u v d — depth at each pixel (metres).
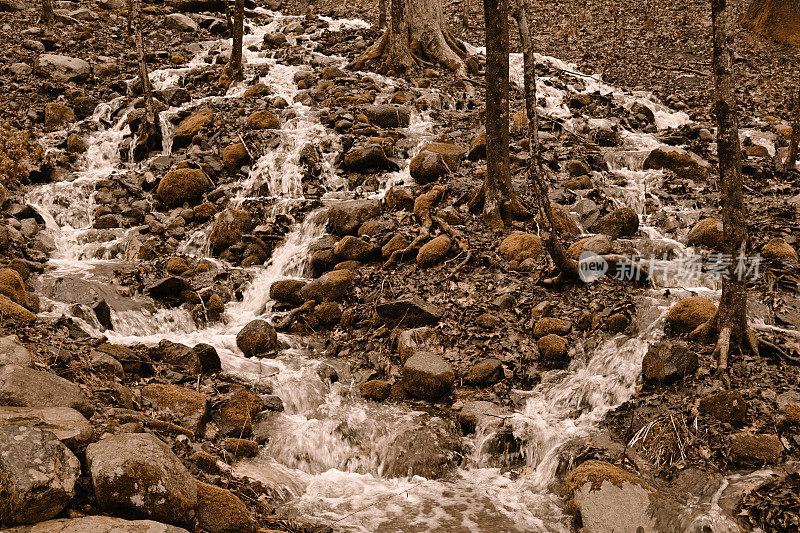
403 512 5.82
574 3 25.11
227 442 6.32
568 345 7.88
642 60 19.92
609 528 5.35
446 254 9.59
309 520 5.54
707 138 13.91
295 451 6.57
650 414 6.49
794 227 9.42
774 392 6.32
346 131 13.30
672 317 7.58
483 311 8.55
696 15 22.77
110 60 17.03
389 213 10.80
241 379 7.52
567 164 12.16
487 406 7.13
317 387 7.63
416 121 14.20
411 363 7.62
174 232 10.87
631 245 9.66
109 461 4.07
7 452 3.85
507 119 9.89
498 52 9.56
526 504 5.96
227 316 9.29
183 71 16.89
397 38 16.84
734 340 6.89
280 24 22.64
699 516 5.20
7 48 16.81
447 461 6.59
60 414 4.51
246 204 11.45
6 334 6.47
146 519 4.04
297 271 10.11
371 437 6.85
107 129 13.98
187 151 13.00
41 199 11.46
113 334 8.16
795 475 5.43
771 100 16.42
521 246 9.44
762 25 20.92
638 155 12.72
